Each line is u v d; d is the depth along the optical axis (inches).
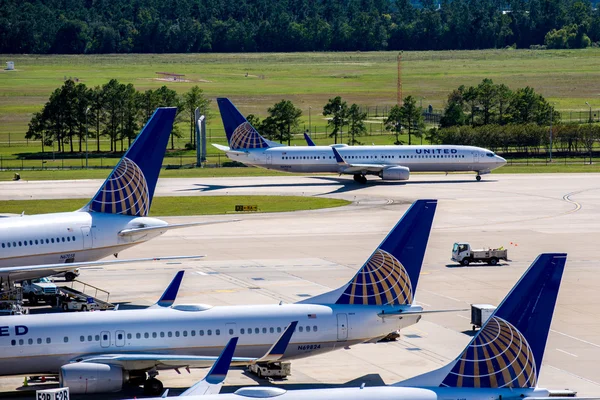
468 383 5620.1
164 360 7219.5
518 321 5629.9
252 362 6825.8
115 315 7500.0
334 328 7672.2
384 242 7844.5
